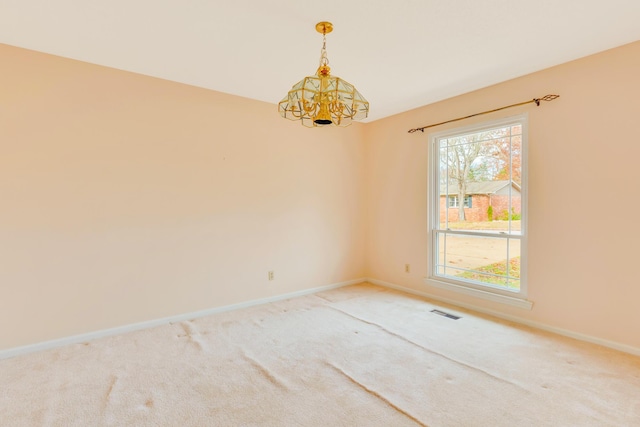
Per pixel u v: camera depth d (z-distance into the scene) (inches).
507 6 75.9
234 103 138.2
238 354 98.3
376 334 112.6
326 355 97.5
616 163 97.8
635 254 95.1
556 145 110.5
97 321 110.1
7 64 95.5
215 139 133.6
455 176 144.4
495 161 129.8
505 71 114.0
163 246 122.3
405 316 130.0
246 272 143.2
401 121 164.4
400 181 165.9
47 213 101.5
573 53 100.7
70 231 105.1
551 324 113.5
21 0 73.3
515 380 83.1
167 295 123.6
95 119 108.6
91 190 108.3
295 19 81.3
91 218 108.5
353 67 109.8
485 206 133.6
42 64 100.1
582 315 106.0
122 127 113.4
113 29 86.4
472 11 77.9
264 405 73.8
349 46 95.2
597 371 86.9
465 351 99.3
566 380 82.9
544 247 114.7
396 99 143.4
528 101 116.0
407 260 164.1
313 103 73.9
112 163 111.7
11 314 97.0
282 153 153.0
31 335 99.9
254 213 144.9
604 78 99.4
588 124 103.0
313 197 164.6
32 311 100.0
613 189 98.7
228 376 85.9
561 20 82.0
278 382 83.0
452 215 145.9
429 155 151.7
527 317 119.9
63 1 73.9
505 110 123.2
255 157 144.7
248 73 115.6
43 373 87.4
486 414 70.3
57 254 103.3
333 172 172.1
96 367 90.5
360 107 80.7
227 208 137.3
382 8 76.5
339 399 75.9
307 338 109.6
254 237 145.3
